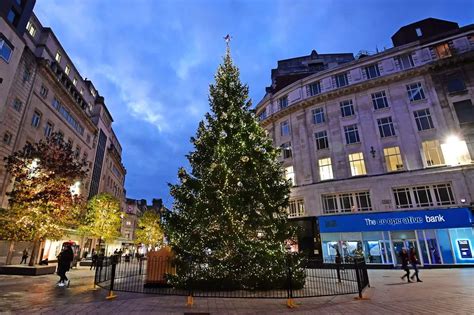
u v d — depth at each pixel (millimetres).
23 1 26797
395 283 13148
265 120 34625
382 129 26453
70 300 8523
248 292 10594
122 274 18203
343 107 28922
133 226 74062
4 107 22781
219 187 12031
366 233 23781
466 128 23234
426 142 24422
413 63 26609
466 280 13102
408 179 23656
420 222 21906
